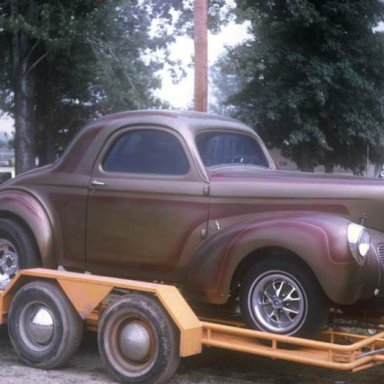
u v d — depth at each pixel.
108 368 6.20
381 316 6.45
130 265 6.68
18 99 17.92
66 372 6.56
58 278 6.52
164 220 6.50
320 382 6.42
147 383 6.00
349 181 6.15
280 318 5.95
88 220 6.86
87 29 16.95
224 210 6.32
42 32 16.25
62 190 7.02
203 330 6.07
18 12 17.05
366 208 6.02
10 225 7.22
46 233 6.99
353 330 6.80
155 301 6.02
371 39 22.86
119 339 6.19
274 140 23.73
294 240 5.77
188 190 6.42
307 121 22.64
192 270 6.27
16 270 7.24
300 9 21.42
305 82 22.09
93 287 6.34
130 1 17.73
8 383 6.19
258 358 7.15
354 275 5.72
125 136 6.82
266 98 22.19
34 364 6.62
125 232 6.68
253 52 21.53
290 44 22.55
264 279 6.00
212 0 18.55
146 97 17.81
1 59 19.06
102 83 17.84
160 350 5.93
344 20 22.67
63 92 19.56
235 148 7.05
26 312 6.68
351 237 5.69
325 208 6.13
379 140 23.64
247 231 6.02
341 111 22.88
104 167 6.85
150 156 6.68
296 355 5.66
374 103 23.39
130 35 18.02
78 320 6.51
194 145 6.51
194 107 10.93
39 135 20.00
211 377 6.50
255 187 6.26
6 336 7.91
